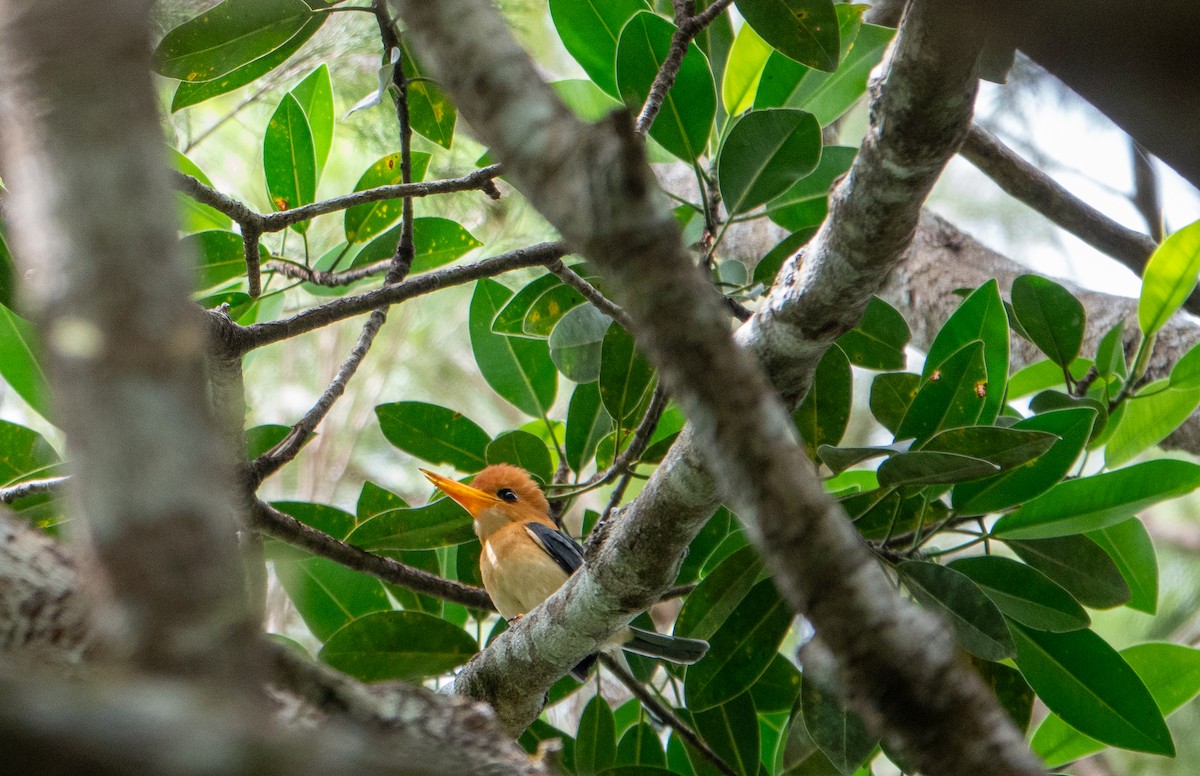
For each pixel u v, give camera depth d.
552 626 6.91
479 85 2.59
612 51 8.41
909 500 7.19
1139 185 10.71
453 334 12.76
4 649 3.14
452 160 10.36
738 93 8.67
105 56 2.22
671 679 8.40
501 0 10.85
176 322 2.19
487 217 10.66
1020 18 2.72
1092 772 10.78
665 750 8.38
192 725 1.86
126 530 2.15
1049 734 7.75
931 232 10.80
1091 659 7.00
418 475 12.30
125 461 2.14
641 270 2.41
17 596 3.14
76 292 2.13
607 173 2.41
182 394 2.19
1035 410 7.42
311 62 9.91
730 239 12.15
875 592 2.47
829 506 2.47
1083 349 9.28
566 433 8.60
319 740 1.98
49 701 1.80
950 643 2.52
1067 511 7.01
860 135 13.23
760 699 7.95
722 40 8.71
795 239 8.03
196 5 7.79
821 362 7.29
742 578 6.92
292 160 8.05
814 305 5.71
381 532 7.76
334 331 12.52
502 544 8.84
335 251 8.70
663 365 2.46
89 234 2.15
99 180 2.17
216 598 2.19
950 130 4.87
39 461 7.36
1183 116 2.66
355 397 12.32
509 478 9.87
